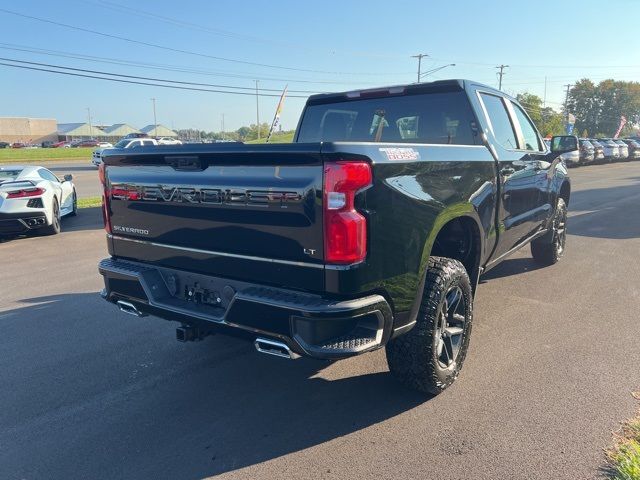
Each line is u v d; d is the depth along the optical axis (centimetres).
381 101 490
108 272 374
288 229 281
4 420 341
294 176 276
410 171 304
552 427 315
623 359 409
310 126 541
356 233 269
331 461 290
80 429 329
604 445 296
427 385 344
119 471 287
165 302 342
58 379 399
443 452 295
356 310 271
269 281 296
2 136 11400
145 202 353
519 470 276
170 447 308
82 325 513
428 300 329
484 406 342
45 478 282
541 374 386
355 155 268
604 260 735
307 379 391
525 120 570
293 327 276
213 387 383
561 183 667
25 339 478
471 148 390
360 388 374
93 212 1315
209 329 321
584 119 12012
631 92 11650
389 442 306
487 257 440
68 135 12494
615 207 1304
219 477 280
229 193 301
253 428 327
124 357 439
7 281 675
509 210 473
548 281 629
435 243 412
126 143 2967
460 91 445
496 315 514
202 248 325
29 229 933
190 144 315
